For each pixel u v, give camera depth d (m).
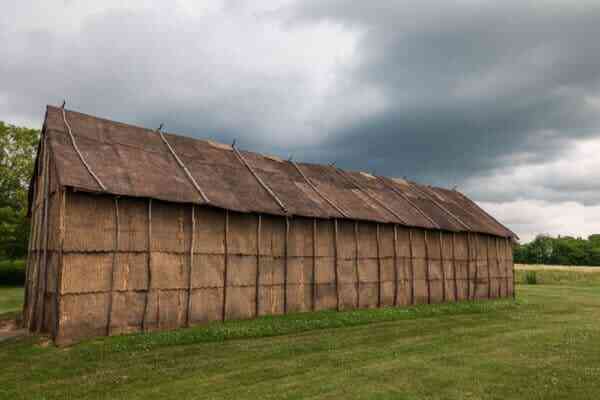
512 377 12.27
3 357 14.54
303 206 25.41
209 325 19.83
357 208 28.84
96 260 17.55
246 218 22.77
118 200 18.55
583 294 42.38
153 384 11.86
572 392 10.91
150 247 19.06
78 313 16.80
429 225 31.95
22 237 50.00
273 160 30.50
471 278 35.47
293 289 24.05
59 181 17.03
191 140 26.80
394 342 17.33
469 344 16.91
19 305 30.47
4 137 51.62
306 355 15.05
